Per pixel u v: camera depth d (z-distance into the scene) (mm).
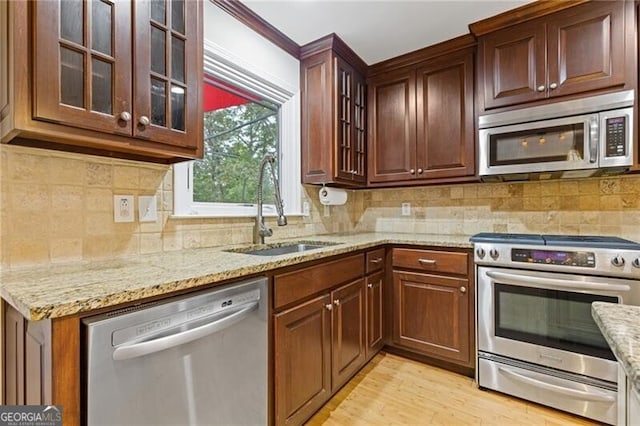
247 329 1241
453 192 2684
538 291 1786
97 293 836
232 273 1150
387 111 2623
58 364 767
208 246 1772
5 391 1061
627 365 454
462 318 2045
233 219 1909
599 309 709
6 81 932
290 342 1455
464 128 2293
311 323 1593
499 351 1888
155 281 964
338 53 2322
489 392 1907
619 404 676
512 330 1854
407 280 2254
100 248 1341
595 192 2158
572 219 2223
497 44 2076
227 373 1161
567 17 1872
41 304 746
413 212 2863
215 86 1946
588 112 1813
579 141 1842
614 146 1751
